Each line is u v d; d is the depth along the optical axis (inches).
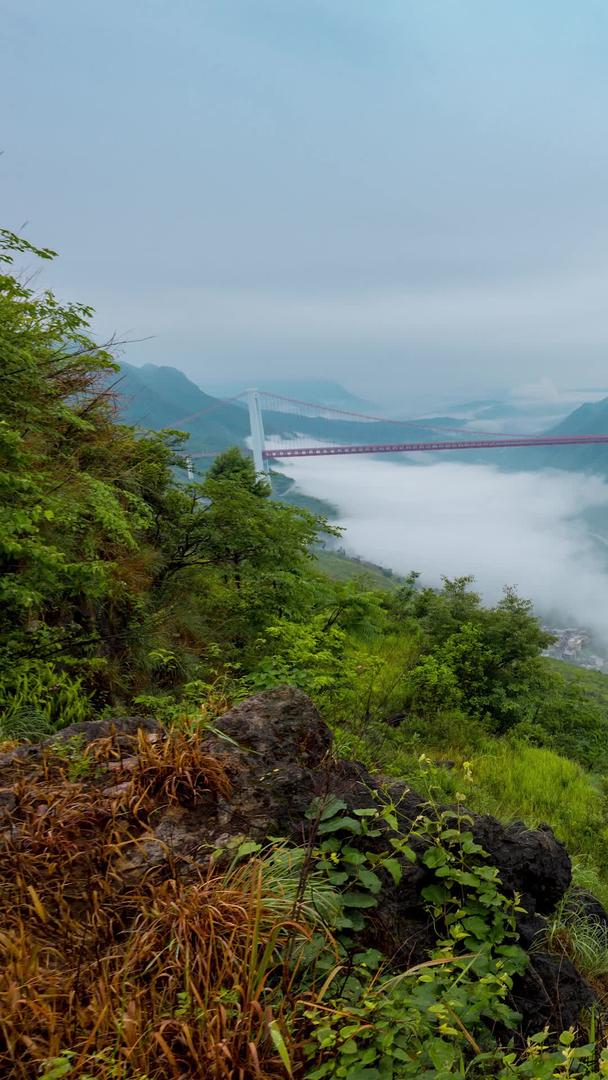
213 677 340.2
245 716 131.0
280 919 88.4
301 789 116.7
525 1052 87.9
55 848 97.8
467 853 117.5
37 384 239.5
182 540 409.4
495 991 94.9
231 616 412.8
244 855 102.3
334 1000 82.4
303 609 419.5
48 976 80.4
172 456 402.0
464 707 537.3
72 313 241.6
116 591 319.3
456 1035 85.6
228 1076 71.0
